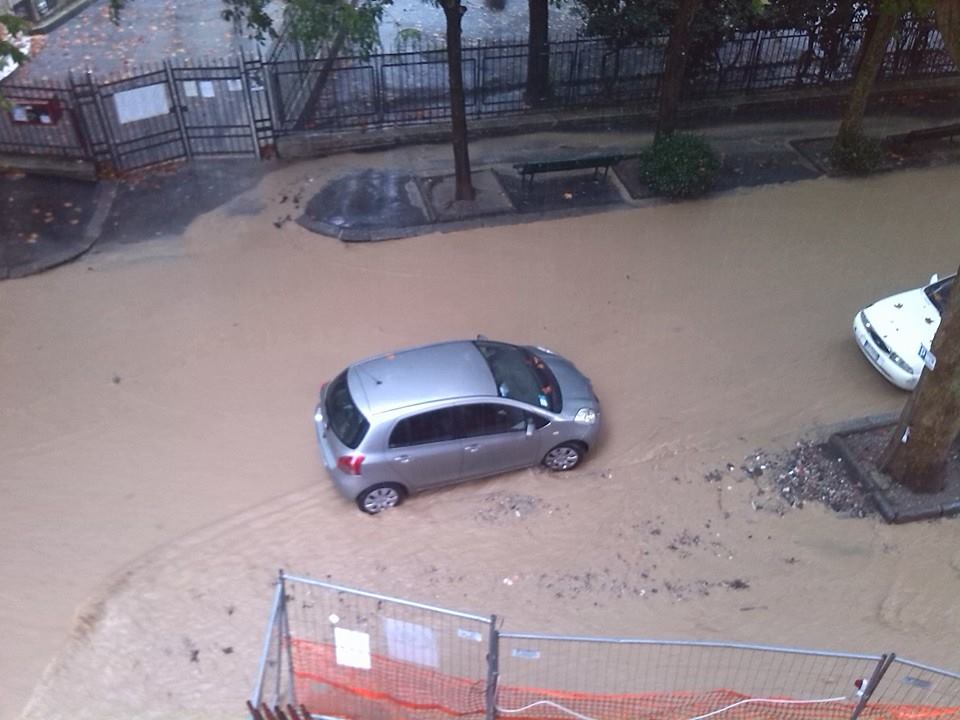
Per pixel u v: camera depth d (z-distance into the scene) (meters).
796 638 8.09
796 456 10.27
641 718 6.81
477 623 8.12
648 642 6.21
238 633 8.17
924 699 7.41
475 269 13.20
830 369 11.59
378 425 8.91
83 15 20.11
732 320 12.35
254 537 9.19
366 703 6.72
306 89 16.47
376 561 8.90
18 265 12.94
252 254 13.43
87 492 9.66
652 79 17.06
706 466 10.16
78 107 14.42
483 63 16.53
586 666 7.71
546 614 8.30
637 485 9.91
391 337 11.86
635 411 10.91
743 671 7.71
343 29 12.36
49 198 14.38
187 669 7.87
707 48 16.86
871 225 14.35
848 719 6.89
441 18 20.34
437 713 6.70
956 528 9.40
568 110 16.95
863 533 9.34
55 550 9.03
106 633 8.20
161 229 13.93
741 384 11.32
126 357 11.47
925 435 9.19
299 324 12.06
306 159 15.70
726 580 8.76
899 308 11.31
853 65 18.05
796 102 17.42
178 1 20.97
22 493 9.64
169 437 10.34
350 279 12.95
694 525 9.41
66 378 11.12
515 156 16.02
